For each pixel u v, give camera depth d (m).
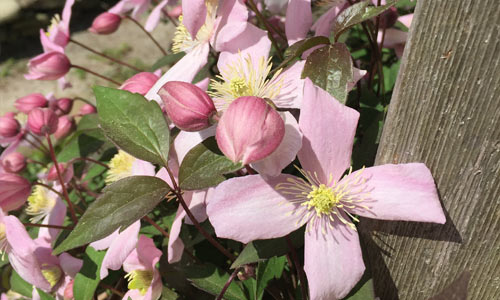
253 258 0.13
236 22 0.14
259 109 0.10
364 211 0.11
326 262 0.11
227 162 0.12
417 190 0.11
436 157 0.11
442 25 0.10
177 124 0.12
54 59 0.22
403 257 0.13
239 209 0.11
